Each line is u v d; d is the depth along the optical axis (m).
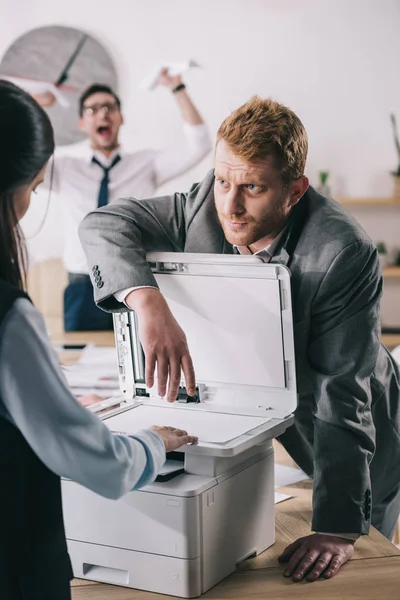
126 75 4.64
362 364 1.22
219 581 1.12
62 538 0.89
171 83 4.49
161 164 4.46
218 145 1.16
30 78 4.61
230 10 4.59
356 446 1.22
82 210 4.33
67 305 3.92
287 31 4.59
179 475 1.10
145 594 1.08
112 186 4.37
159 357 1.11
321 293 1.20
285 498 1.42
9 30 4.62
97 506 1.11
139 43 4.62
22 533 0.84
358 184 4.66
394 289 4.60
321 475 1.23
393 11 4.55
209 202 1.35
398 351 2.11
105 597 1.08
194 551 1.06
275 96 4.64
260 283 1.19
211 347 1.27
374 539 1.26
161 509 1.06
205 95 4.65
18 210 0.85
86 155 4.59
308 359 1.27
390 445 1.50
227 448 1.07
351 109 4.62
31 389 0.79
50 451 0.81
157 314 1.13
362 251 1.18
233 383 1.28
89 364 2.48
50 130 0.84
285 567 1.16
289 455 1.52
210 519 1.08
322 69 4.61
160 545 1.07
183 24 4.61
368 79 4.60
